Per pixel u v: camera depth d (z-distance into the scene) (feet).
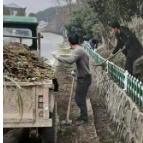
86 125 15.72
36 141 12.91
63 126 15.51
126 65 19.45
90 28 56.44
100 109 20.39
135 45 19.19
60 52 49.49
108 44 37.17
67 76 28.73
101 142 15.02
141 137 11.73
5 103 9.42
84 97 15.84
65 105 19.03
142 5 21.54
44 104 9.53
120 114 15.52
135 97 13.43
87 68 15.47
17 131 12.62
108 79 19.52
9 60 11.19
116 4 22.80
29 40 18.89
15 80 9.93
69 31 65.36
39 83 9.45
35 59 13.57
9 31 18.29
